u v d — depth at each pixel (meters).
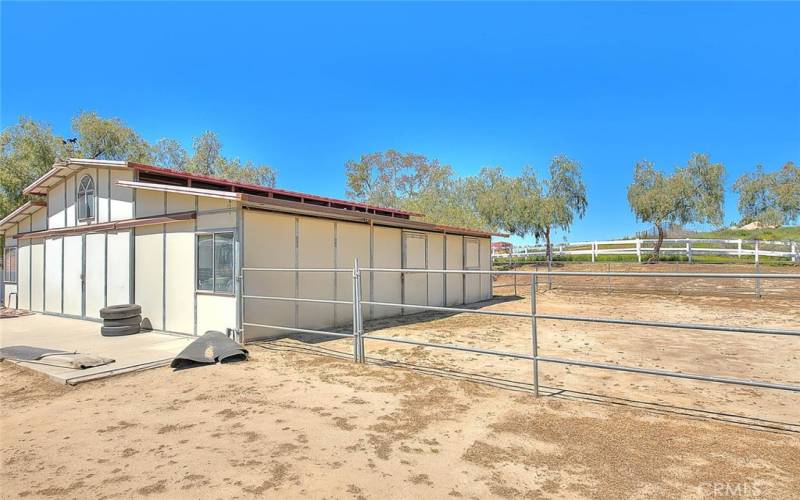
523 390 5.51
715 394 5.33
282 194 12.46
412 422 4.49
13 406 5.27
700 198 24.23
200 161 31.31
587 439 3.97
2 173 19.28
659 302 16.34
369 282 12.09
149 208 10.42
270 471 3.51
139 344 8.60
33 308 14.09
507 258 30.83
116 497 3.17
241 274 8.56
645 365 6.84
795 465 3.42
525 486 3.19
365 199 42.22
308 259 10.25
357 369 6.61
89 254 11.97
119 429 4.47
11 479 3.47
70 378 6.06
